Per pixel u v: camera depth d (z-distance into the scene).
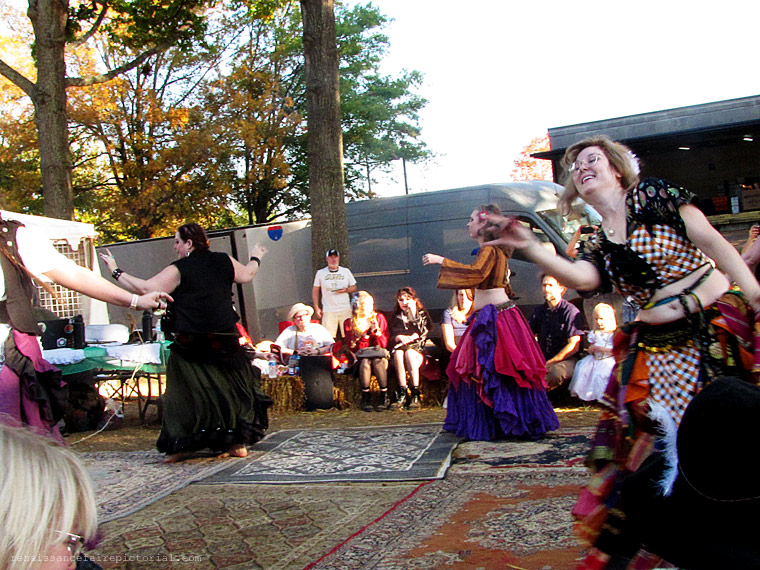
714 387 1.81
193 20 15.16
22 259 3.59
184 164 23.02
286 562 3.54
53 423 3.83
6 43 22.53
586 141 2.83
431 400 8.55
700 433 1.77
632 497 1.98
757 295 2.48
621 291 2.74
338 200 10.90
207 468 5.79
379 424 7.50
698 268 2.63
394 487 4.86
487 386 6.00
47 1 12.76
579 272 2.66
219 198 23.81
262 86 24.38
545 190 10.77
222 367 6.00
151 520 4.39
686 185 20.31
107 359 7.59
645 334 2.66
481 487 4.68
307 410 8.77
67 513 1.17
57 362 7.23
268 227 13.15
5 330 3.62
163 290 5.69
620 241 2.68
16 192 21.80
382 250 11.46
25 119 22.47
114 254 14.48
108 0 14.27
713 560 1.81
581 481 4.63
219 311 5.91
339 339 10.47
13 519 1.11
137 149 23.05
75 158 24.88
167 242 14.09
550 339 7.82
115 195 23.45
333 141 10.90
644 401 2.56
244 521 4.28
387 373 8.57
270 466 5.75
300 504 4.58
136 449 6.99
